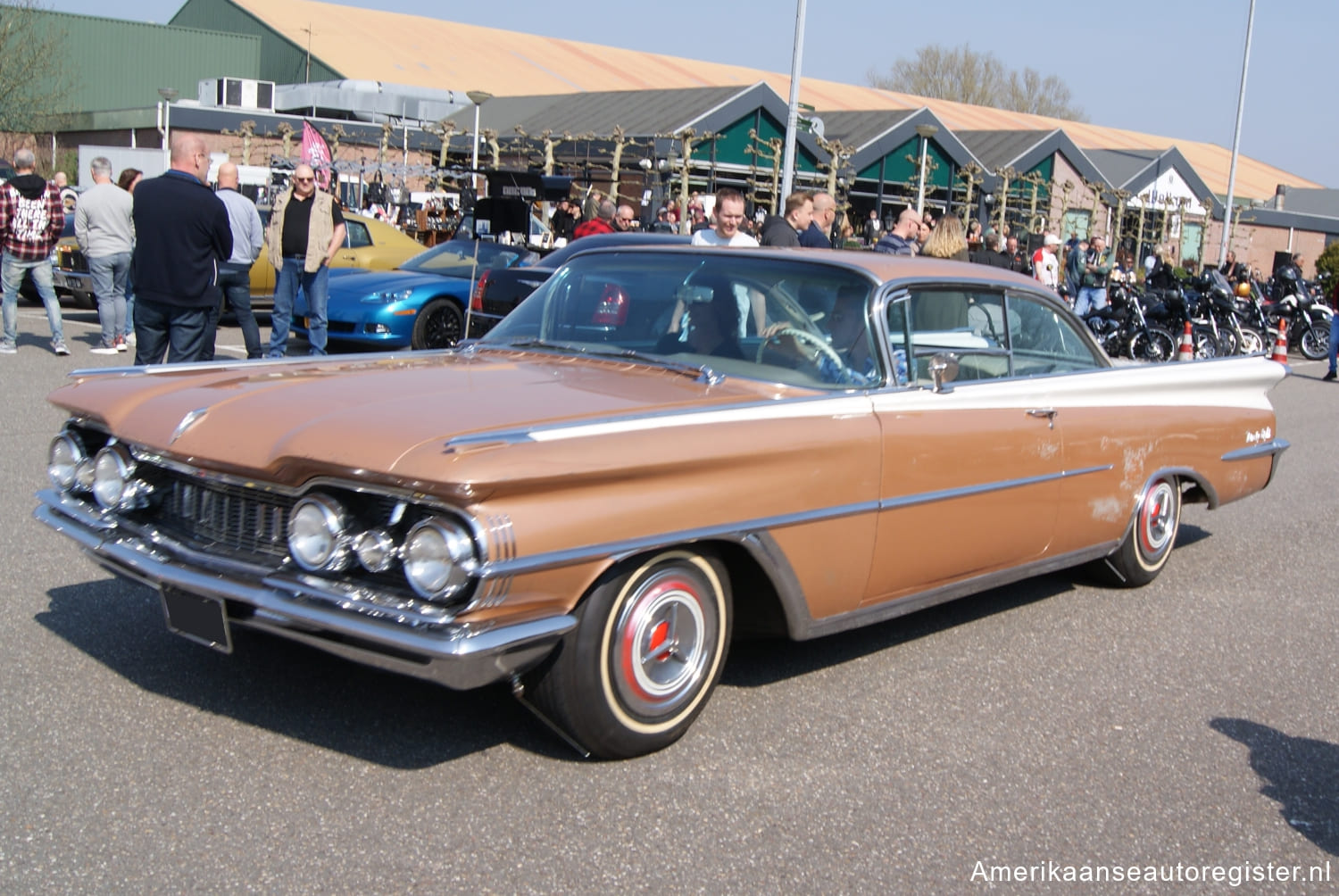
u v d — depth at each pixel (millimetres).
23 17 41250
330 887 2740
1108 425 5051
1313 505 7992
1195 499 5992
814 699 4082
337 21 46688
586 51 50250
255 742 3453
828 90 50125
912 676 4367
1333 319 16125
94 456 3809
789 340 4105
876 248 9914
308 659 4117
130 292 11328
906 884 2936
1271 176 61469
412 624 2971
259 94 32812
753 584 3832
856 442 3863
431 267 11930
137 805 3059
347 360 4305
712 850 3029
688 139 21422
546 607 3127
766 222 7992
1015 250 17562
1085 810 3400
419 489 2965
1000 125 51750
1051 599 5508
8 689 3713
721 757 3570
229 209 9672
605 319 4484
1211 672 4629
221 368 4094
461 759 3424
